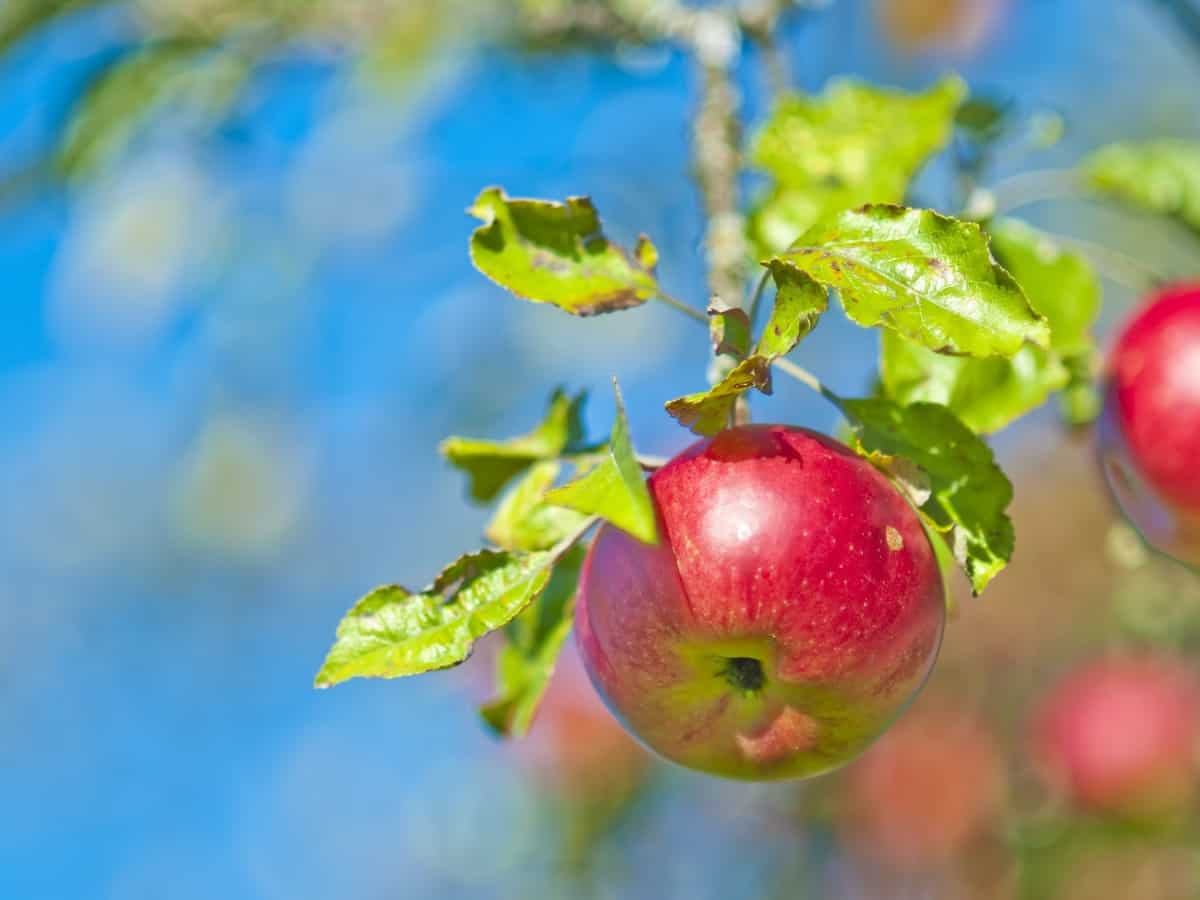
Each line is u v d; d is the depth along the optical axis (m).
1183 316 0.84
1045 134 0.90
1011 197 0.91
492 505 0.82
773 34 0.93
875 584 0.73
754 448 0.74
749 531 0.73
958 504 0.75
